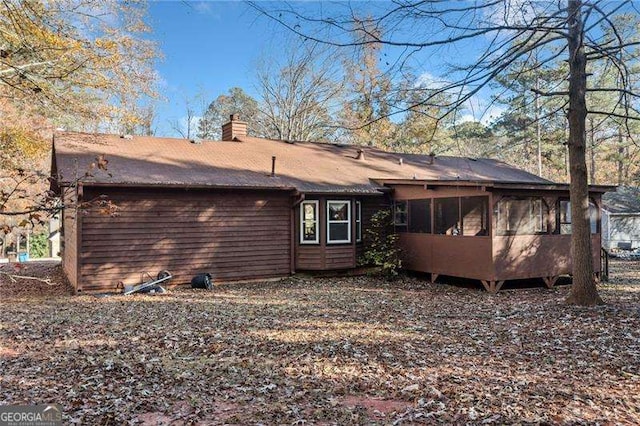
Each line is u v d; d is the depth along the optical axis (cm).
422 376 531
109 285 1171
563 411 428
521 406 441
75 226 1156
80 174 1129
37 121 1609
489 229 1200
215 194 1315
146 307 960
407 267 1470
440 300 1066
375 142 2506
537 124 2058
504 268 1197
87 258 1148
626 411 427
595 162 3334
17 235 2191
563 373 538
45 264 1891
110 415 420
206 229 1301
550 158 3234
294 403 455
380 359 594
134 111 2405
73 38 1141
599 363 571
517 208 1507
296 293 1169
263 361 587
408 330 755
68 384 499
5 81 718
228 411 435
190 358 599
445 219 1447
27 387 487
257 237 1379
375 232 1480
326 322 815
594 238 1362
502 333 732
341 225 1455
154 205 1230
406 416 421
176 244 1257
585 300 939
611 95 1809
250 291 1201
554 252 1276
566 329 746
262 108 3128
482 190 1210
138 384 503
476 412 427
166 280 1205
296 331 745
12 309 934
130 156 1372
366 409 439
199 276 1238
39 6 866
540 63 601
